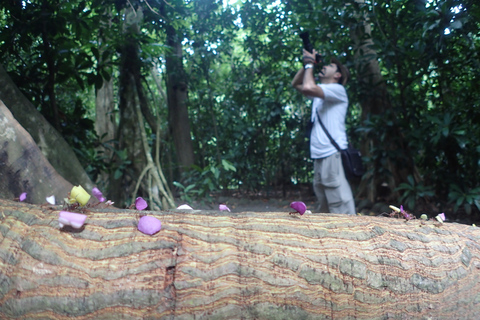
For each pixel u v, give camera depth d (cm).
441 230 105
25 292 75
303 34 307
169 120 794
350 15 405
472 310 96
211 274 80
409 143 427
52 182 145
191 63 803
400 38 366
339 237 91
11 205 93
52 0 251
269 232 89
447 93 458
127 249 80
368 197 525
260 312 80
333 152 286
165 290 77
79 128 321
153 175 321
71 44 281
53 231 83
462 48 353
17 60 283
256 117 811
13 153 134
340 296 84
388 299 87
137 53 348
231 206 663
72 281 76
